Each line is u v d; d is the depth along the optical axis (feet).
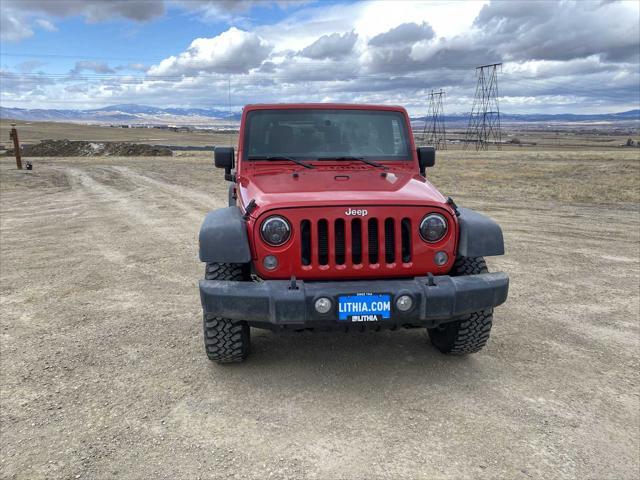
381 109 16.39
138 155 200.13
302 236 11.51
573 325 16.46
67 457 9.55
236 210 12.98
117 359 13.85
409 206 11.68
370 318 11.04
